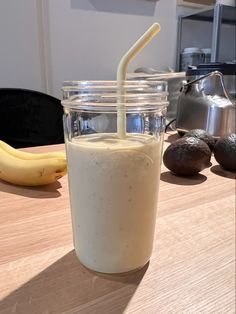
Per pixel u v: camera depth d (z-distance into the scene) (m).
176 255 0.32
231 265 0.31
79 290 0.27
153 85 0.30
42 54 1.33
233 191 0.50
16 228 0.37
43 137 0.98
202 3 1.61
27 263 0.30
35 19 1.27
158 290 0.27
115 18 1.43
